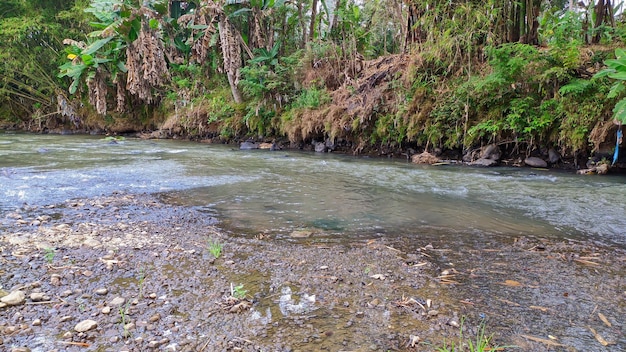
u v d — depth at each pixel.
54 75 17.34
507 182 6.01
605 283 2.41
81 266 2.59
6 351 1.62
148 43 12.90
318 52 11.68
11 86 18.47
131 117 16.66
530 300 2.18
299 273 2.54
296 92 11.99
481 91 8.09
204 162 8.06
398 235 3.43
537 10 8.86
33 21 16.02
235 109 12.77
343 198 4.91
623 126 6.66
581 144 7.11
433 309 2.07
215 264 2.68
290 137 11.22
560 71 7.14
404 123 9.15
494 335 1.81
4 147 10.39
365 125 9.80
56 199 4.53
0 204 4.23
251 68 12.05
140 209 4.20
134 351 1.66
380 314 2.01
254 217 3.98
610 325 1.91
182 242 3.14
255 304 2.11
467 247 3.11
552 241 3.26
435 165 8.04
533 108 7.74
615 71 5.67
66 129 17.73
